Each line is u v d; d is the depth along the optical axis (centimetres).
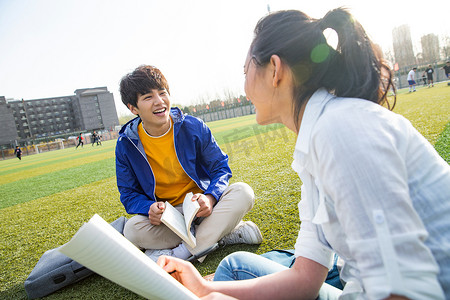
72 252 59
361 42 71
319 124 63
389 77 78
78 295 199
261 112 87
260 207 295
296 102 78
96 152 2158
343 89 73
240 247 220
